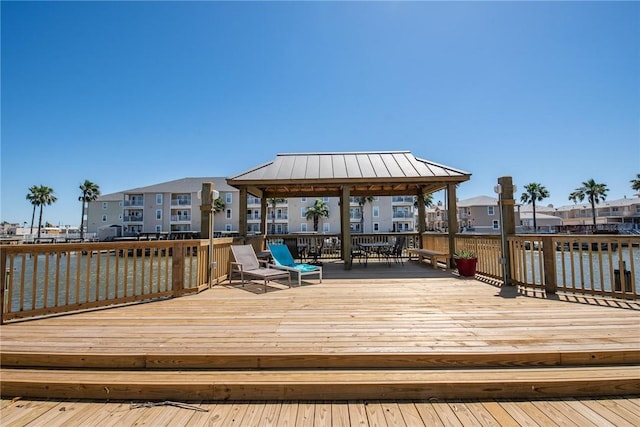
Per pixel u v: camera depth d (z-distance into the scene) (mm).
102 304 4113
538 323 3266
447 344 2693
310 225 44281
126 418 2020
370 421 1956
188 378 2350
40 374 2445
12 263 3588
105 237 42969
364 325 3258
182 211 42438
